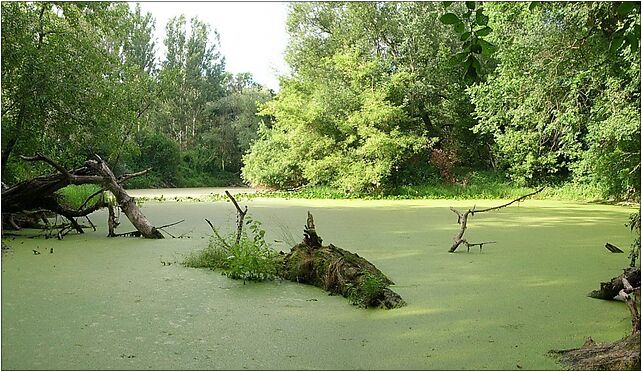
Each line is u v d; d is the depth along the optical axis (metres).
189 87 39.47
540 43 13.73
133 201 8.40
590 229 9.04
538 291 4.76
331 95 20.69
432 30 20.91
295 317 4.04
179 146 35.91
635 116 13.12
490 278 5.28
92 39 13.11
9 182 12.25
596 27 12.70
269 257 5.59
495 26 15.51
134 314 4.11
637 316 3.54
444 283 5.07
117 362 3.14
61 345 3.43
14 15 11.03
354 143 20.72
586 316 4.01
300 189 21.20
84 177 8.37
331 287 4.87
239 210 6.31
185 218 10.84
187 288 4.96
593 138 14.34
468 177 20.36
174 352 3.30
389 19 21.73
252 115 36.53
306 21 24.75
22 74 10.99
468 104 20.81
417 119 21.33
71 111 11.91
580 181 17.36
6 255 6.65
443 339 3.51
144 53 37.31
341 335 3.61
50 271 5.69
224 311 4.20
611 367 2.96
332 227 9.30
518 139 17.80
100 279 5.31
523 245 7.30
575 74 14.03
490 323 3.85
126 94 13.98
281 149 22.84
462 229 6.93
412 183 20.36
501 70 16.02
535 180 19.08
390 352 3.29
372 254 6.59
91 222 9.86
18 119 11.30
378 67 20.75
